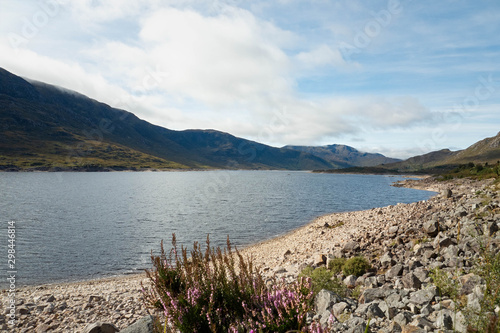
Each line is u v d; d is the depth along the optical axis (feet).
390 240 55.06
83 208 193.47
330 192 346.74
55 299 42.57
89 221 145.18
